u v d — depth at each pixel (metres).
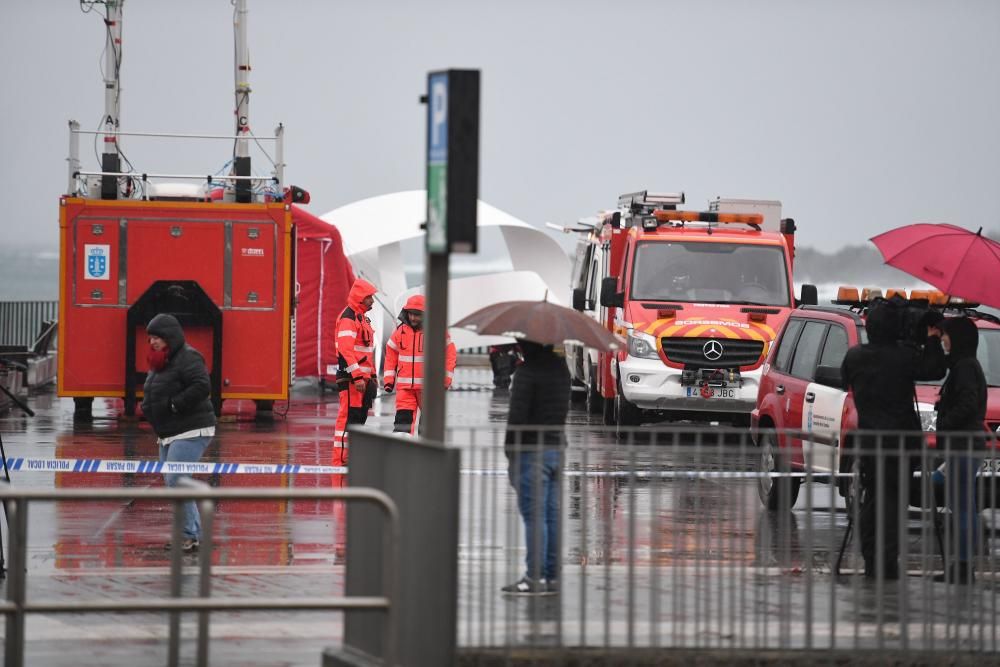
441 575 25.98
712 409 83.50
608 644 29.09
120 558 43.00
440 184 26.91
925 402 48.56
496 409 102.25
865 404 41.19
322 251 111.25
